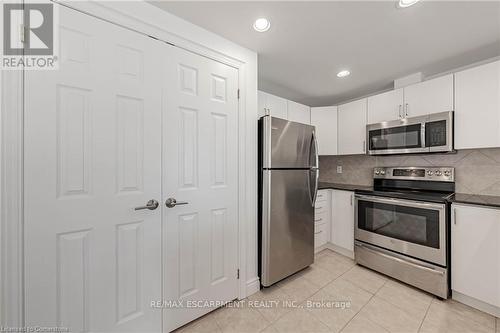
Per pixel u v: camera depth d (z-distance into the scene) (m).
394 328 1.42
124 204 1.21
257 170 1.90
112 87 1.17
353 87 2.72
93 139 1.11
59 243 1.03
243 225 1.76
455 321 1.48
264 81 2.53
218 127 1.61
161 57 1.33
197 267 1.51
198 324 1.48
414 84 2.13
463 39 1.65
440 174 2.17
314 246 2.37
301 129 2.10
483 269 1.55
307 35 1.62
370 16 1.40
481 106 1.72
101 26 1.13
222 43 1.62
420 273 1.84
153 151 1.31
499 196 1.85
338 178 3.28
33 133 0.97
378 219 2.18
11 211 0.92
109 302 1.17
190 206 1.47
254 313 1.58
